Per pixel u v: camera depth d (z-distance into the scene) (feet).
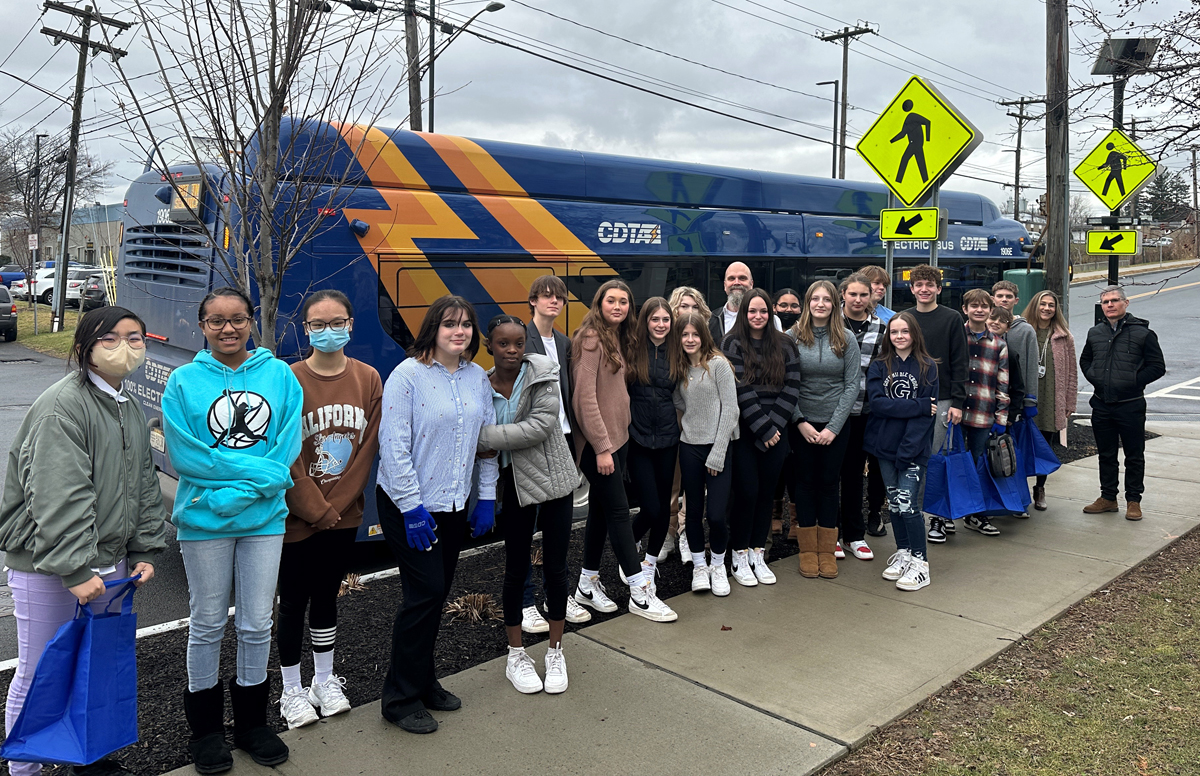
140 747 11.77
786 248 30.48
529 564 13.53
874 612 16.87
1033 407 23.59
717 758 11.44
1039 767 11.44
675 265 27.17
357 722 12.41
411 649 12.14
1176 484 27.86
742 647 15.14
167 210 22.15
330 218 19.63
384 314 20.52
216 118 14.33
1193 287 131.23
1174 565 19.95
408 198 21.07
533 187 23.86
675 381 17.06
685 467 17.48
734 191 29.09
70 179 90.43
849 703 13.02
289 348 19.11
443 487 12.10
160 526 10.96
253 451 10.86
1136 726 12.49
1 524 10.15
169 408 10.66
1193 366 61.36
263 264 15.10
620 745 11.76
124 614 10.28
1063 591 18.04
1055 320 26.45
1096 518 23.93
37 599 10.18
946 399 20.20
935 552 20.97
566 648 15.10
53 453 9.70
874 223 33.94
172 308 21.79
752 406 17.58
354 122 15.94
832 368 18.25
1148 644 15.39
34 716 9.84
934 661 14.56
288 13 14.15
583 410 15.14
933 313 20.22
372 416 12.38
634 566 16.07
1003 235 40.32
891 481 18.51
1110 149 33.58
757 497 18.40
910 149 22.99
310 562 12.09
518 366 13.12
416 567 12.01
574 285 24.38
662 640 15.46
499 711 12.73
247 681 11.28
